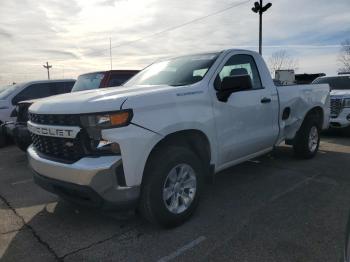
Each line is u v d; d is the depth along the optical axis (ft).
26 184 18.08
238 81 13.83
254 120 15.76
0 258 10.68
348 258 6.34
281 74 93.30
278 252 10.50
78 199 11.34
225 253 10.53
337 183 16.75
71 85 34.50
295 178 17.69
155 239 11.56
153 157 11.62
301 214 13.19
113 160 10.49
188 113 12.38
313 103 20.83
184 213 12.40
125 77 28.68
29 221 13.33
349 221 6.84
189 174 12.55
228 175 18.47
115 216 11.59
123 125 10.60
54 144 11.66
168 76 15.01
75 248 11.17
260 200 14.75
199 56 15.67
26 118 21.61
